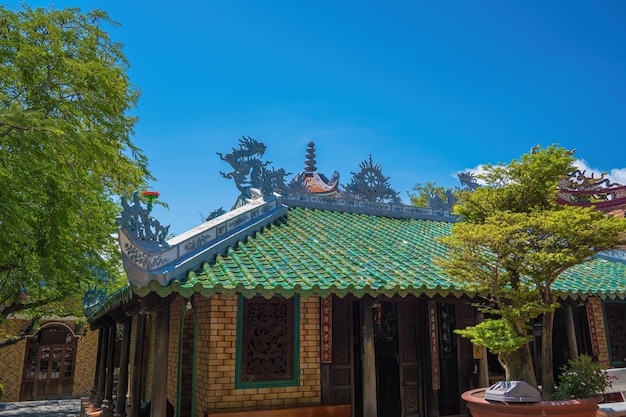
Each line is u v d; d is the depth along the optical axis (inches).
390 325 441.4
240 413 317.4
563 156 297.1
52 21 394.0
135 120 466.3
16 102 303.0
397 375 435.8
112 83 405.4
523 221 268.1
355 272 341.1
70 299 730.8
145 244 294.8
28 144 326.0
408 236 490.6
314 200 528.1
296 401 342.0
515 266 275.9
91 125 420.8
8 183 337.4
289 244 393.7
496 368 485.4
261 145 479.8
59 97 383.6
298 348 351.3
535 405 248.2
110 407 498.9
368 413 331.9
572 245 269.7
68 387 1112.2
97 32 416.2
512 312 273.3
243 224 411.5
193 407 346.3
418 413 396.2
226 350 330.0
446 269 313.7
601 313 491.8
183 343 405.1
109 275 601.9
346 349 377.7
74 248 452.1
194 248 339.3
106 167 432.1
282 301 355.3
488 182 314.8
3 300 557.3
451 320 429.7
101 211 547.8
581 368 286.5
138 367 413.4
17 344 1068.5
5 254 377.7
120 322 499.8
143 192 528.7
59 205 379.2
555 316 479.8
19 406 968.9
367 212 553.0
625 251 546.0
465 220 323.3
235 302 339.9
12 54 345.4
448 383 419.2
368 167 569.9
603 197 587.5
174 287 280.5
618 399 427.2
